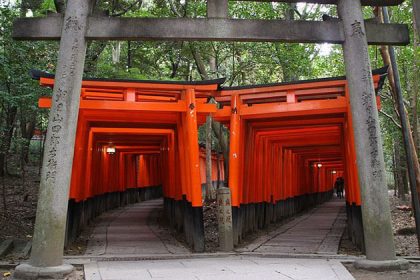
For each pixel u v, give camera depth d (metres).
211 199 20.81
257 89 10.91
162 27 7.60
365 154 7.56
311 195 27.97
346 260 8.36
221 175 32.97
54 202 6.95
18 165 24.41
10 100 11.98
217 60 17.83
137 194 28.55
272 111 10.70
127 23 7.57
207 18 7.68
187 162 10.87
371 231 7.39
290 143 17.28
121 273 6.98
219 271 7.18
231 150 10.95
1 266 7.87
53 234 6.89
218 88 10.60
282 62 16.41
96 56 15.94
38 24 7.60
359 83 7.75
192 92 10.41
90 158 15.22
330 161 29.06
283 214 18.41
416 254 9.61
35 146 27.95
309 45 17.47
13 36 7.55
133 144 20.27
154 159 33.16
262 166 15.23
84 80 9.90
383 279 6.60
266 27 7.78
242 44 16.55
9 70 11.79
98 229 14.57
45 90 13.14
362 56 7.81
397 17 14.18
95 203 17.88
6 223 12.77
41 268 6.70
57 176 7.02
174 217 14.49
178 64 20.14
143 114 11.22
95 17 7.57
